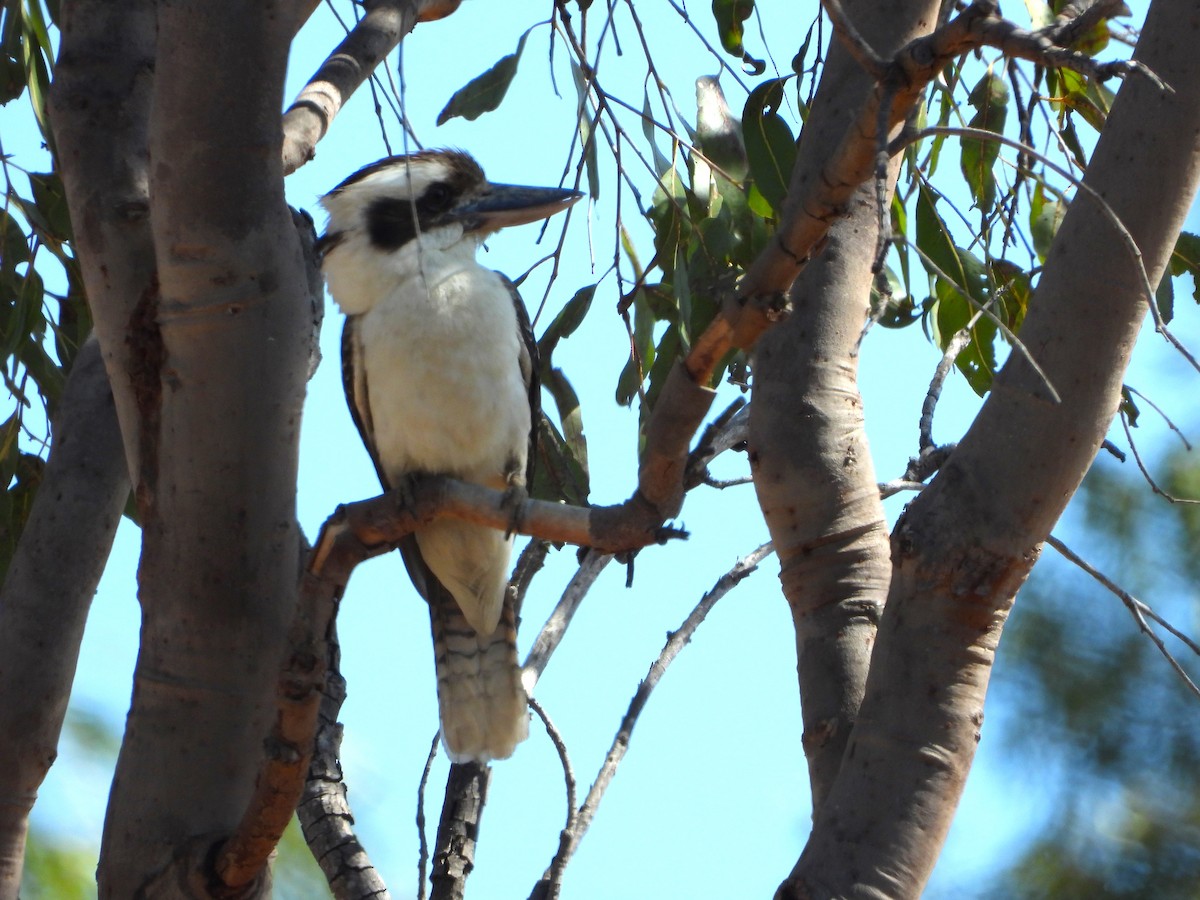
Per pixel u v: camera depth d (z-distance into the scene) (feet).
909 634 17.43
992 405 17.49
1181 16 17.28
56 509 23.09
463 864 25.00
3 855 21.97
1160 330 12.73
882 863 16.83
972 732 17.26
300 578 18.21
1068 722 28.89
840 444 21.42
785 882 17.04
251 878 17.15
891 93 12.87
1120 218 17.10
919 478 22.41
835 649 20.59
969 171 27.20
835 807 17.29
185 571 17.58
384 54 25.86
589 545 17.31
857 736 17.52
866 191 22.26
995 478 17.24
